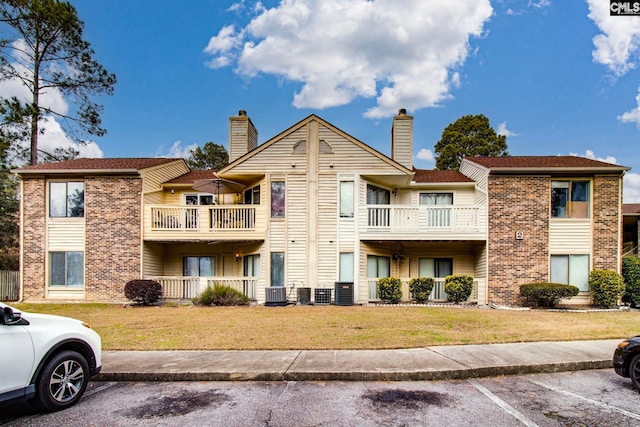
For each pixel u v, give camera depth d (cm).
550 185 1627
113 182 1727
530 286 1525
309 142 1689
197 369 627
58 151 2641
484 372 630
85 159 2070
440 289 1742
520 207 1620
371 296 1653
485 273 1625
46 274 1722
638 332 942
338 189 1670
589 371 666
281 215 1681
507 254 1609
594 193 1617
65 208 1745
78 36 2494
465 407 493
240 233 1677
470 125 3688
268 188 1681
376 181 1764
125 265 1697
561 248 1611
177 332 942
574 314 1312
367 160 1669
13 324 451
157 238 1698
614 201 1608
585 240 1614
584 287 1606
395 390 560
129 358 700
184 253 1919
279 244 1666
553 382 604
